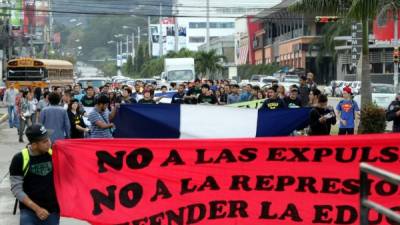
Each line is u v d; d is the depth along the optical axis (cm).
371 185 767
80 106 1627
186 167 776
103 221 756
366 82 1992
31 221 683
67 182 745
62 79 4938
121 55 18700
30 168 680
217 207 780
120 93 2427
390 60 5969
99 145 757
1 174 1563
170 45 14838
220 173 780
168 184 775
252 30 10438
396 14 2170
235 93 2178
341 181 780
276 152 781
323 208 780
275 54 9144
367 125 1288
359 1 1812
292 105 1694
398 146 778
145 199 771
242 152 780
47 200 687
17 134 2700
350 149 780
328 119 1264
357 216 777
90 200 753
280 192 783
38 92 2828
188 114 1007
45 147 684
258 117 1025
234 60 12388
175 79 5253
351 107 1758
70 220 1085
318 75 7594
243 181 782
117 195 763
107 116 1323
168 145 772
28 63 4466
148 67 11825
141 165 770
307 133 1354
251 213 782
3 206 1188
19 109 2367
